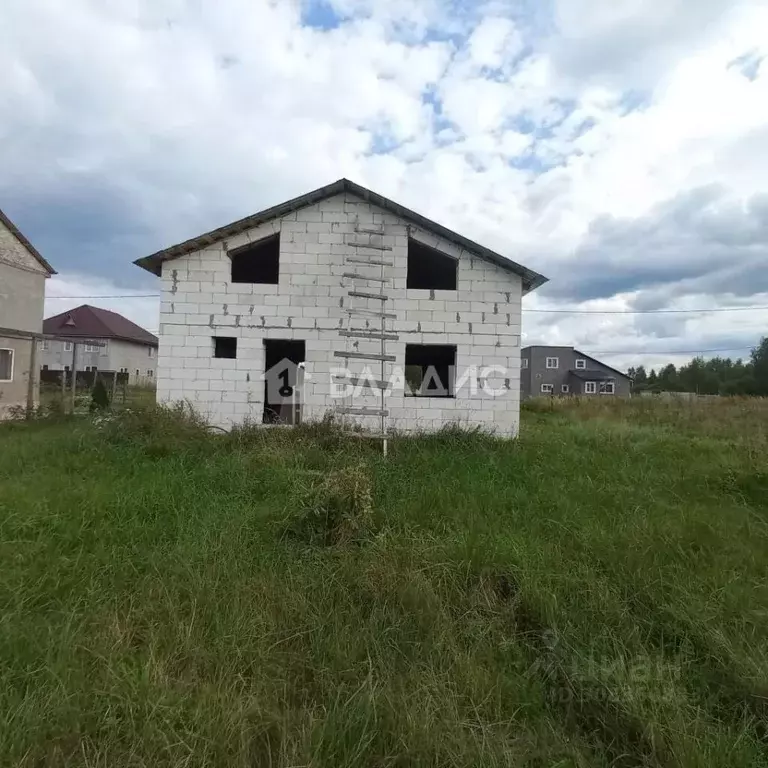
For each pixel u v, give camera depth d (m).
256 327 10.48
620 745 2.60
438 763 2.36
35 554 4.16
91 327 37.84
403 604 3.64
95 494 5.52
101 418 9.45
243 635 3.18
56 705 2.55
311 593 3.78
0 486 5.86
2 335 15.83
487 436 10.05
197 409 10.37
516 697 2.88
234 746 2.38
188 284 10.45
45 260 19.16
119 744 2.43
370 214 10.58
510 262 10.48
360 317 10.56
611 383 60.34
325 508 4.91
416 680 2.89
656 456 9.38
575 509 5.64
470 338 10.64
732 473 7.61
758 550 4.78
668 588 3.96
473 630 3.43
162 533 4.77
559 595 3.78
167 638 3.15
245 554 4.38
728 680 3.00
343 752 2.37
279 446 8.73
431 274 13.12
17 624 3.16
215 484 6.39
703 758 2.38
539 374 63.16
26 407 15.92
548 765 2.43
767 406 23.42
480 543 4.39
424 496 5.86
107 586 3.76
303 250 10.53
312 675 2.98
